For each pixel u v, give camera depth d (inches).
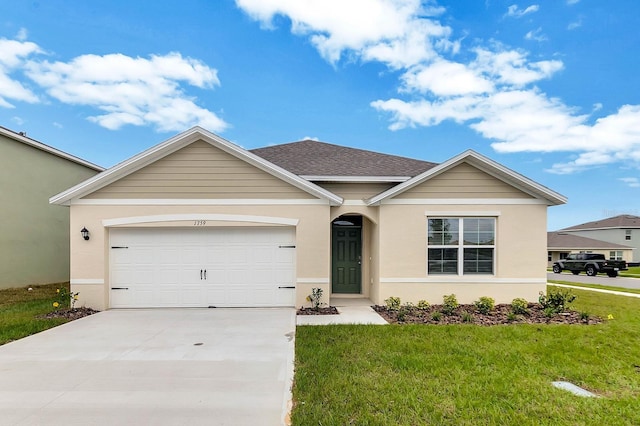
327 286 360.5
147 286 359.9
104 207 355.6
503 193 379.6
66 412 149.1
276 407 153.2
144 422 141.4
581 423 140.1
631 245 1498.5
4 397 162.7
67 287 502.3
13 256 494.3
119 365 201.6
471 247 379.6
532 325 284.8
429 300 373.4
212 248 363.9
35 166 524.4
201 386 173.8
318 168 431.5
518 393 164.6
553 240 1482.5
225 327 283.3
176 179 359.6
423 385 171.8
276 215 361.4
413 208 378.0
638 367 199.0
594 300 416.2
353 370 190.5
